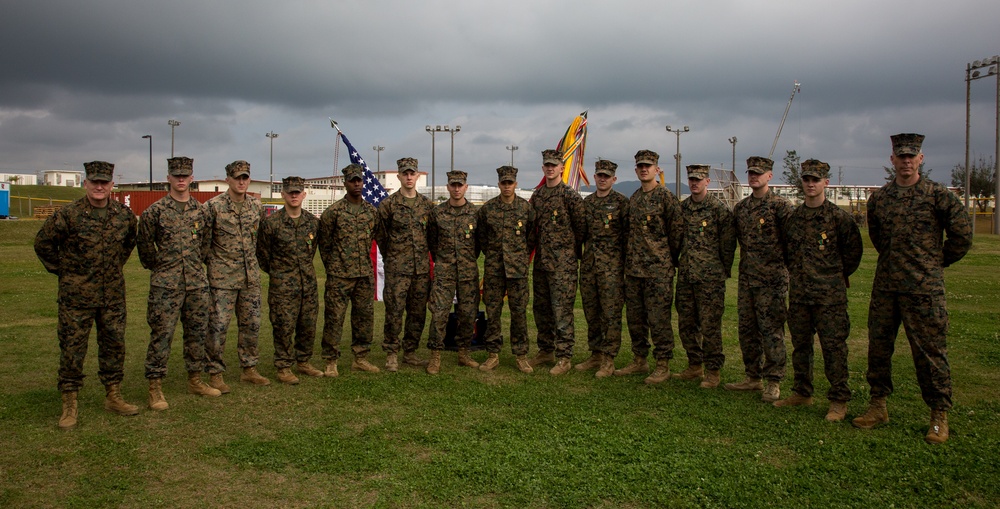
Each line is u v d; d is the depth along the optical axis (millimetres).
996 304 11133
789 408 5672
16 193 61812
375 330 9367
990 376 6551
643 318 6855
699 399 5914
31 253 21469
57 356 7449
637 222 6637
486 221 7086
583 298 7074
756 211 5930
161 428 5148
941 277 4922
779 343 5887
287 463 4445
